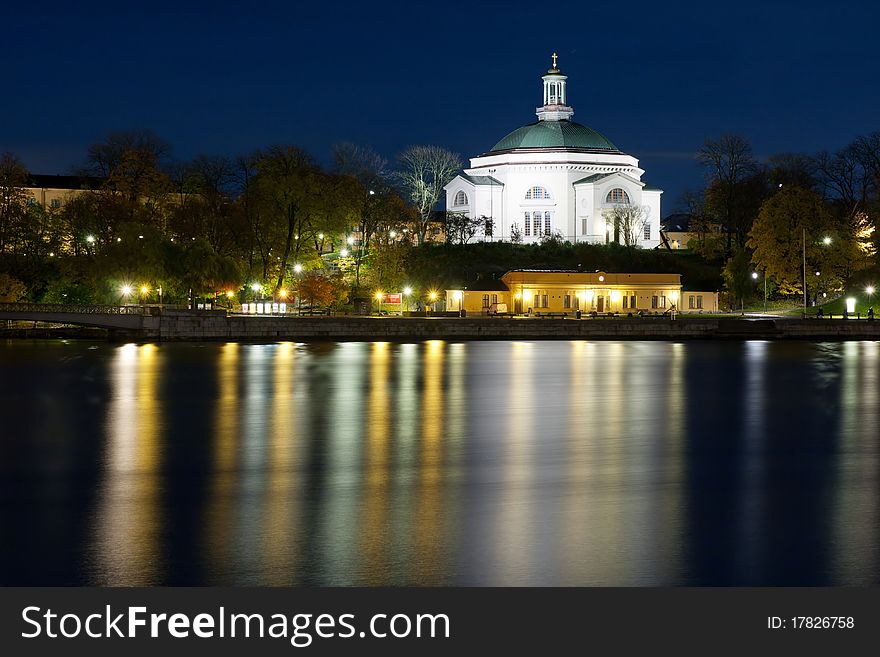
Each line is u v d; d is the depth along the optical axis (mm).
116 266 147250
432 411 75688
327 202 165500
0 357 117125
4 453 58750
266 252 163750
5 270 149375
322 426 68625
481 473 53031
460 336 145750
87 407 77375
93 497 47719
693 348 134875
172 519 43562
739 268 183250
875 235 166625
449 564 37594
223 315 142500
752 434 65625
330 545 39781
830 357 120312
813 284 170750
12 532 41594
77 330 145625
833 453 59094
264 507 45625
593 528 42125
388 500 46969
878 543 40156
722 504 46344
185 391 86750
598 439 63594
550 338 147500
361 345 137750
